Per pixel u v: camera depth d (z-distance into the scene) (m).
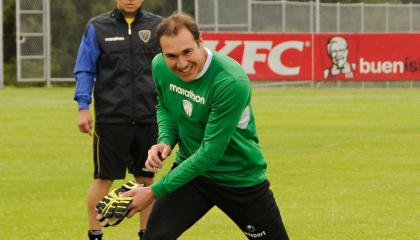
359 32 64.00
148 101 16.36
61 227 18.58
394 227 18.27
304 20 65.06
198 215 11.91
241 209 11.91
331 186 23.02
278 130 35.50
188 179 11.12
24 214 19.88
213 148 11.09
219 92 11.01
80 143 31.89
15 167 26.50
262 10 65.06
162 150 11.92
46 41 65.50
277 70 59.88
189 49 10.66
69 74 66.44
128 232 18.22
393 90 58.66
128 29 16.38
